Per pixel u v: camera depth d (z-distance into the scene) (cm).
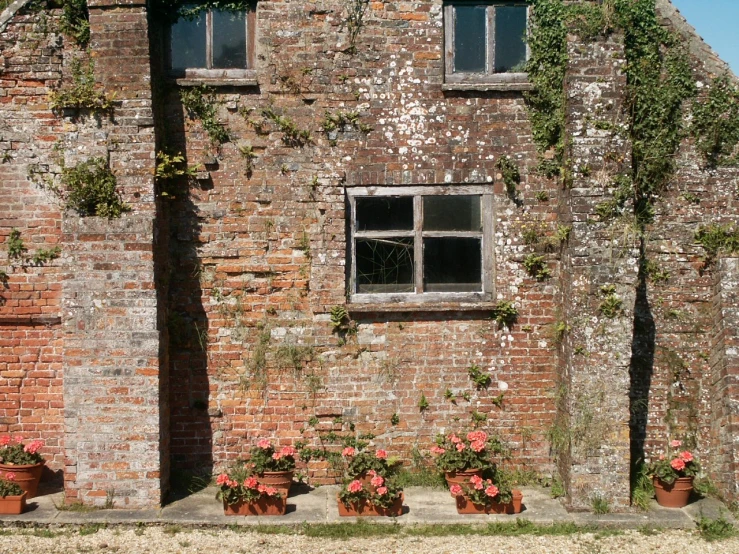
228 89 764
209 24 770
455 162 773
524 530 678
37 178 744
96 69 718
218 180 769
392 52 770
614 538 669
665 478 721
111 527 677
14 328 754
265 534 673
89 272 699
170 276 766
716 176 765
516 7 778
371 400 779
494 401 782
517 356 784
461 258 789
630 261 713
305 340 775
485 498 701
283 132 769
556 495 743
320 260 771
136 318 701
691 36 755
